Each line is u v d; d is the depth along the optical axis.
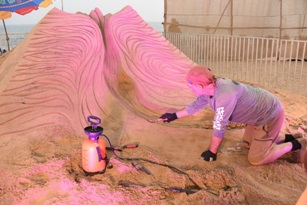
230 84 2.22
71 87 3.52
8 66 3.65
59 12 4.23
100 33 4.34
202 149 2.84
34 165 2.41
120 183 2.23
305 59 9.86
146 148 2.81
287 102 4.77
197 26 10.24
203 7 9.98
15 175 2.29
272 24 10.14
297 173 2.46
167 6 10.27
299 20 9.73
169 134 3.14
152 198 2.09
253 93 2.28
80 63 3.81
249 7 9.83
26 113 3.11
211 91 2.22
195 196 2.11
